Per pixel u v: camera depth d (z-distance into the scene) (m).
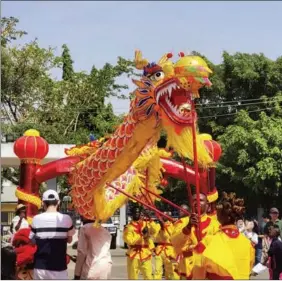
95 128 29.23
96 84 29.03
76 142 26.41
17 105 25.19
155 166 9.59
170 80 7.07
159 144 10.38
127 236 10.23
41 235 6.79
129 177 9.28
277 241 8.67
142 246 10.27
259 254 14.38
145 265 10.23
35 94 25.67
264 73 25.14
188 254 6.73
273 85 25.14
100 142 9.73
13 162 16.55
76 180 9.39
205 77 6.86
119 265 17.06
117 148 8.43
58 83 27.53
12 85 24.73
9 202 25.33
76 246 9.91
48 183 17.78
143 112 7.77
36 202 11.56
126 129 8.27
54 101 26.50
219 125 25.80
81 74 29.64
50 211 6.93
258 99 25.22
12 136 22.81
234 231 5.41
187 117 7.00
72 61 30.52
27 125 23.80
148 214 10.41
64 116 27.02
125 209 25.20
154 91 7.39
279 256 8.61
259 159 23.56
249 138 23.48
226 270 5.14
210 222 6.50
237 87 25.55
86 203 9.17
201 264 5.35
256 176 23.19
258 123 23.97
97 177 8.84
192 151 7.02
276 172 23.06
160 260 10.57
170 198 25.70
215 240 5.33
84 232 8.94
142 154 9.38
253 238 13.17
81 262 8.96
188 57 6.95
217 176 24.66
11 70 24.50
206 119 26.00
